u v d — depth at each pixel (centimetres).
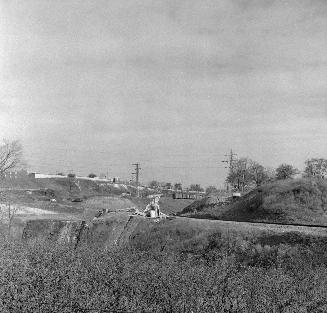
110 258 2405
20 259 2139
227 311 1541
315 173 9688
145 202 11000
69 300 1474
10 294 1485
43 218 6347
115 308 1447
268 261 3366
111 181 16662
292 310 1669
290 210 5553
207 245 3934
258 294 1819
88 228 5228
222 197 8150
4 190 8850
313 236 3572
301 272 2859
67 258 2302
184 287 1745
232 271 2383
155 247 4250
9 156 9388
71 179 14588
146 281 1819
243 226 4231
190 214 7375
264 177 11269
